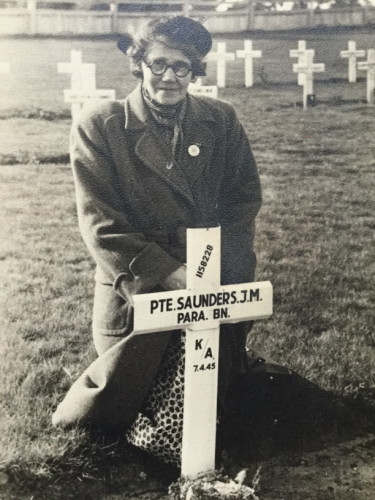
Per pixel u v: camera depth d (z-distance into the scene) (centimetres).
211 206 188
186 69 173
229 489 171
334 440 204
